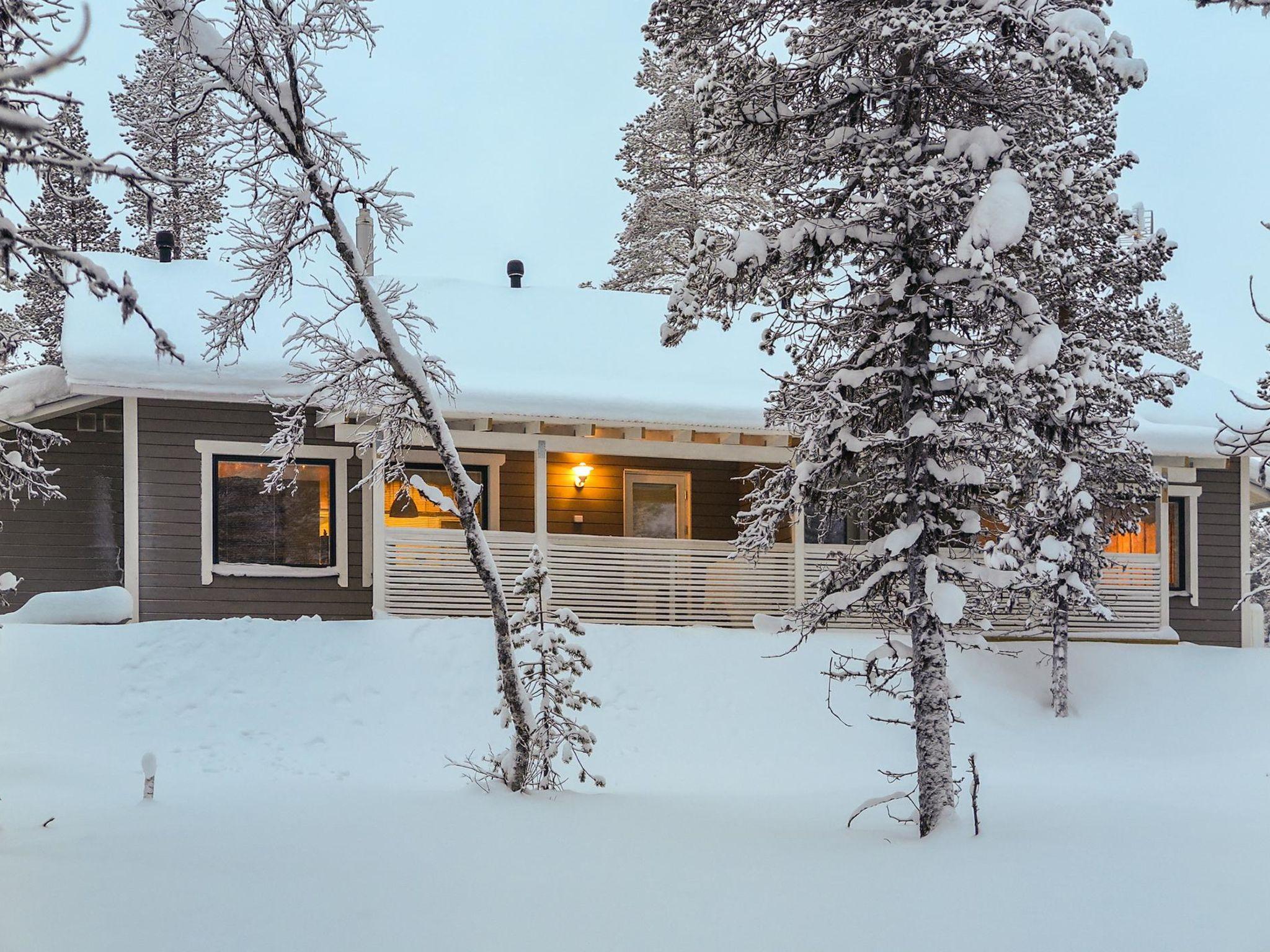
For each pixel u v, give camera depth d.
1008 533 11.64
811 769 14.98
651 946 6.52
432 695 15.85
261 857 8.30
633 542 19.69
